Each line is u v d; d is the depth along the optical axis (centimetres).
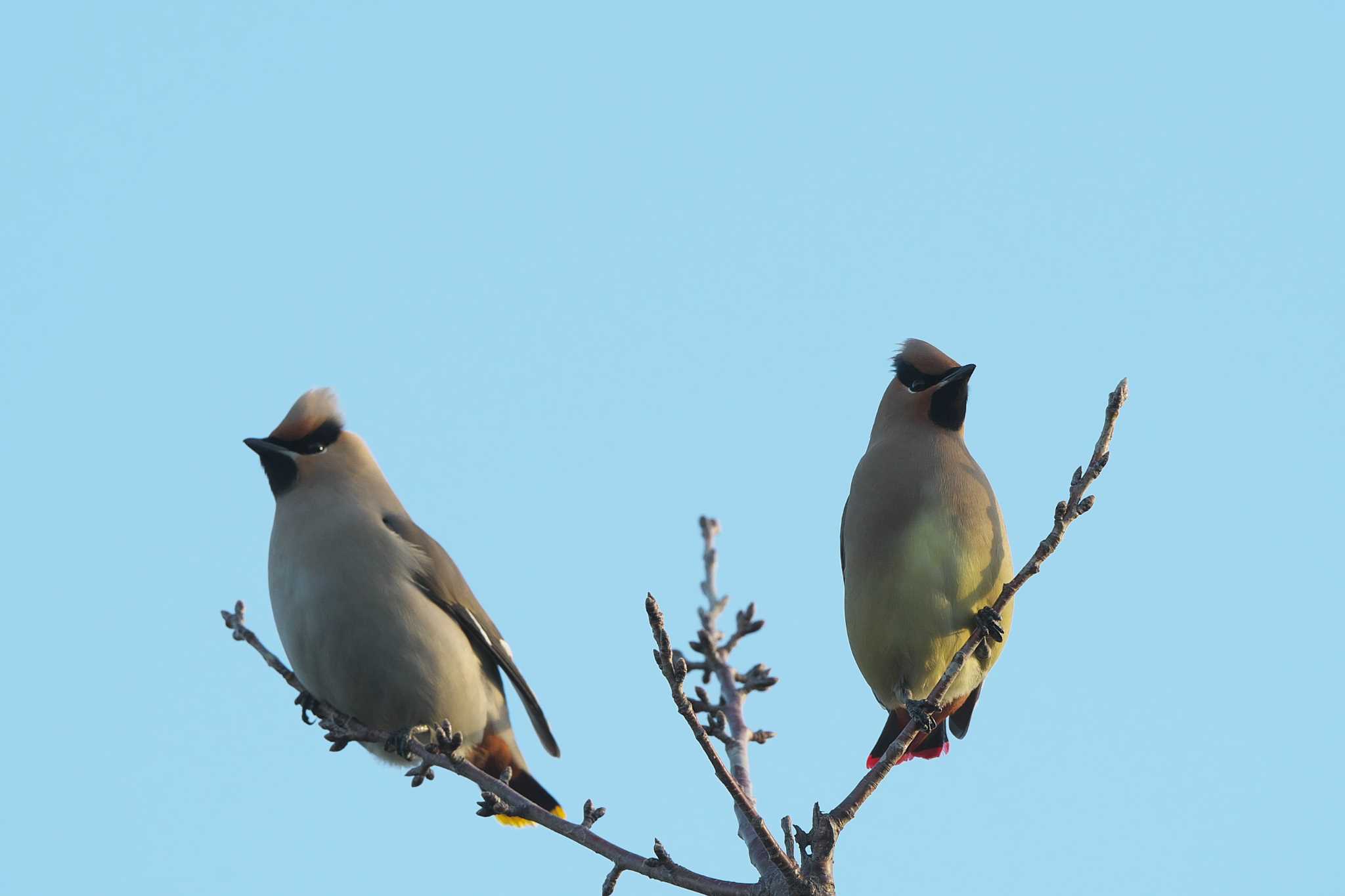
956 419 1155
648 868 830
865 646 1129
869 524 1124
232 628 1182
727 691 1079
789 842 790
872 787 860
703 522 1187
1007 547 1127
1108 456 901
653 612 769
